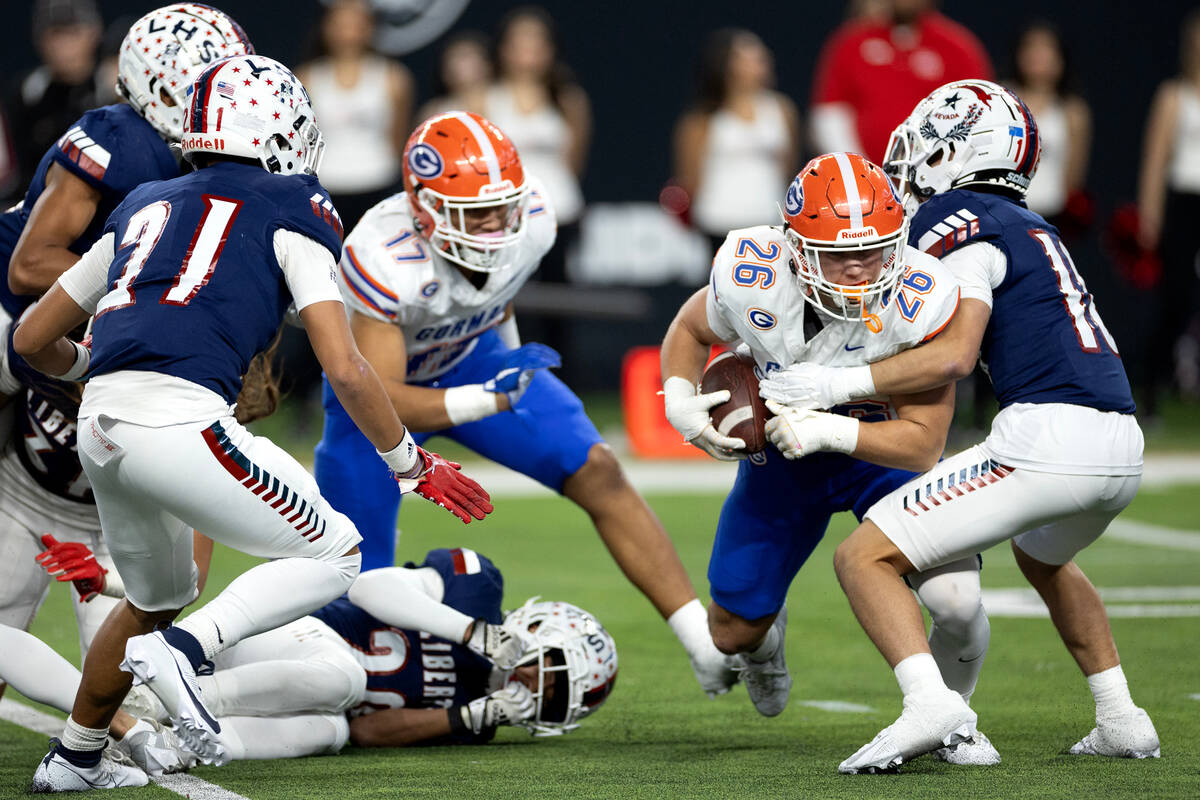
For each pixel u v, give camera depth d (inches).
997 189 526.6
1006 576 912.3
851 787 445.1
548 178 1402.6
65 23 1019.3
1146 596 831.1
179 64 514.6
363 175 1348.4
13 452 516.7
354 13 1338.6
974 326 488.7
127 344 427.5
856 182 474.3
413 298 579.5
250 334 441.1
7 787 459.5
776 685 570.9
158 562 444.8
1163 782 451.2
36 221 505.7
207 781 464.8
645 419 1477.6
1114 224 1472.7
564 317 1469.0
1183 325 1528.1
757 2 1839.3
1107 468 483.8
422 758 507.2
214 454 426.3
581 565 956.6
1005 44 1875.0
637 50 1819.6
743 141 1393.9
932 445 495.5
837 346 494.9
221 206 446.0
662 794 437.4
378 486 618.2
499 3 1763.0
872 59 1252.5
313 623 526.9
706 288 526.9
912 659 466.9
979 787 443.2
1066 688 618.5
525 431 633.6
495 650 521.7
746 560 548.7
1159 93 1905.8
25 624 526.6
